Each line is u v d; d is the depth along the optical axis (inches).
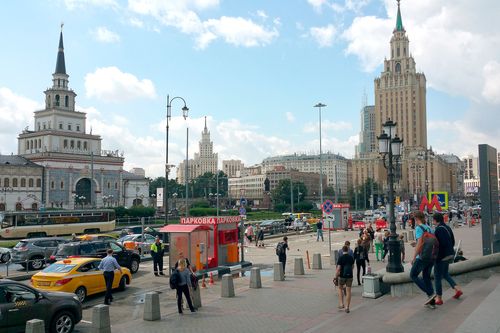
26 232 1980.8
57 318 514.9
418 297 597.0
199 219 1047.6
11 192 3779.5
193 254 959.0
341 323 496.1
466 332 326.3
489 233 731.4
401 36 7116.1
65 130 4360.2
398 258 761.6
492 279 577.9
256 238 1651.1
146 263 1247.5
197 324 552.1
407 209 2972.4
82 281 727.7
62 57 4505.4
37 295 504.1
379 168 6988.2
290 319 557.0
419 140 6879.9
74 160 4158.5
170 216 3671.3
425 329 418.6
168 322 566.9
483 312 374.0
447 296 529.0
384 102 7057.1
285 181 6205.7
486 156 739.4
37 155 4047.7
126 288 856.9
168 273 1047.0
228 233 1081.4
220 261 1059.9
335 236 2041.1
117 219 3029.0
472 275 621.0
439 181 6579.7
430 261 477.4
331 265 1073.5
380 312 528.7
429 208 1747.0
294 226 2321.6
